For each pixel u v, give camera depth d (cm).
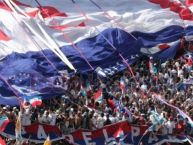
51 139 7081
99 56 9406
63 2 10694
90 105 7756
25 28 9581
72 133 7200
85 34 10000
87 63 9144
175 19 10925
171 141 7594
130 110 7806
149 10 11019
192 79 9150
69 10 10588
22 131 6975
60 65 8894
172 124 7644
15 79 8019
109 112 7719
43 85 7962
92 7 10812
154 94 8225
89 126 7306
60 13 10412
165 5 11275
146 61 9644
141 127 7450
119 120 7469
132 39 9956
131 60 9562
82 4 10812
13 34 9462
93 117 7362
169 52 9938
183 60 9856
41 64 8838
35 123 7050
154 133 7519
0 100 7588
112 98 8094
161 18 10844
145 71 9294
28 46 9281
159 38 10306
